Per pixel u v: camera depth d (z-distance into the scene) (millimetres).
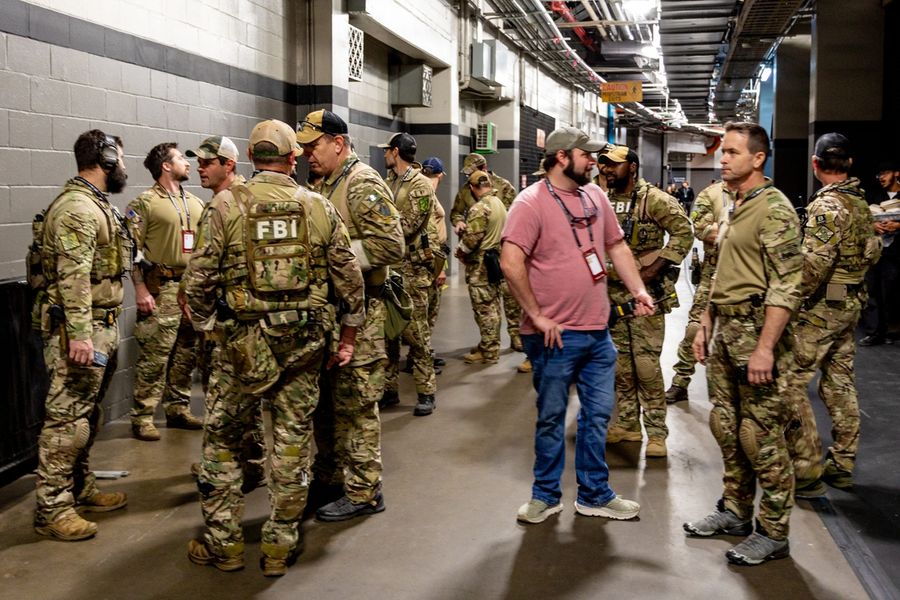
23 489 3814
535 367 3377
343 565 3037
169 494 3764
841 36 10297
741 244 2953
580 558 3088
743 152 2936
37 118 4227
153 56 5266
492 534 3316
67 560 3070
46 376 4133
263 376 2795
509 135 15805
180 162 4664
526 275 3236
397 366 5438
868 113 10305
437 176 6324
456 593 2818
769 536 3053
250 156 2955
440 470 4125
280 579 2924
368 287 3465
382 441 4621
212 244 2803
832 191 3809
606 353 3383
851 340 3869
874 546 3188
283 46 7305
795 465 3611
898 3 9742
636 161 4199
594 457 3436
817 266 3643
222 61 6195
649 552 3139
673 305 4242
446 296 10875
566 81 21422
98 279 3404
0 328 3775
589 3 14070
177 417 4844
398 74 11109
